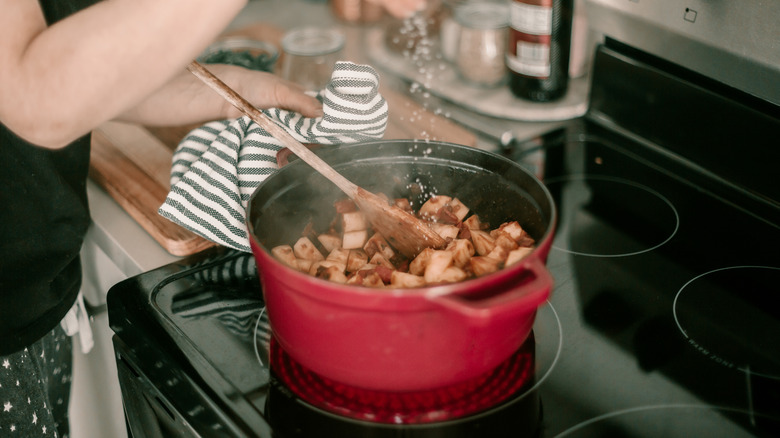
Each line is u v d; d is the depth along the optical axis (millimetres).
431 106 1033
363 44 1253
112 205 882
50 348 889
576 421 538
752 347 607
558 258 729
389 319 482
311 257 662
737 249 733
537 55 976
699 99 824
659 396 559
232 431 534
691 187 843
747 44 723
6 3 527
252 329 642
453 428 532
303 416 546
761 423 532
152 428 660
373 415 546
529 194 614
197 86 867
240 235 738
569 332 628
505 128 955
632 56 897
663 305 659
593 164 894
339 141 759
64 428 984
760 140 774
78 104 515
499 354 539
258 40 1198
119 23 501
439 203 688
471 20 1043
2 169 697
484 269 565
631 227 775
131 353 640
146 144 949
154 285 696
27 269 753
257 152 759
